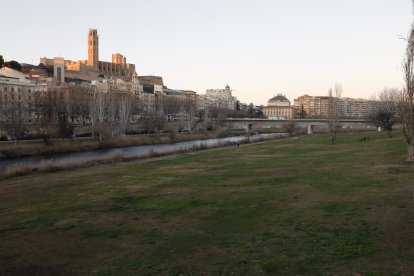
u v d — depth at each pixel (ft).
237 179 119.44
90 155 247.91
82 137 334.03
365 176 109.50
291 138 380.58
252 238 58.54
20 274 48.88
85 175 148.46
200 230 64.59
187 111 615.98
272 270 45.70
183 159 200.13
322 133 480.64
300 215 70.44
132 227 68.69
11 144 262.88
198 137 397.80
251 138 392.68
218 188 104.47
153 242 59.26
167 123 530.27
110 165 183.83
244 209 77.87
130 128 411.95
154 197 95.76
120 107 385.09
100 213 80.94
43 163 187.01
